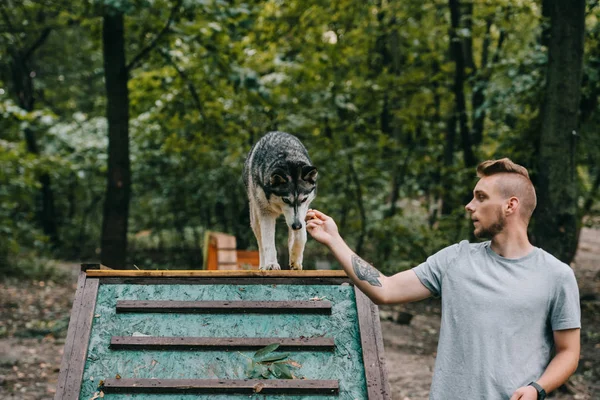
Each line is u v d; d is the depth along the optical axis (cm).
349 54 1286
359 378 315
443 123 1356
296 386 306
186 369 313
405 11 1380
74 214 1956
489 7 1316
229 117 1277
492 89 1001
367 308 338
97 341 322
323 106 1198
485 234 241
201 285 347
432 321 1027
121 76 956
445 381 231
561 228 677
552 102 679
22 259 1398
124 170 963
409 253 1209
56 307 1049
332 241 260
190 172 1483
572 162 679
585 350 829
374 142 1262
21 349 779
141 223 1678
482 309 229
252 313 337
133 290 344
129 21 995
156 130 1429
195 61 1101
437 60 1374
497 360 222
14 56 1602
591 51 910
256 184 443
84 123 1606
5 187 1355
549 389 215
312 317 338
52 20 1535
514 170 241
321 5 1309
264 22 1306
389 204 1501
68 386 301
